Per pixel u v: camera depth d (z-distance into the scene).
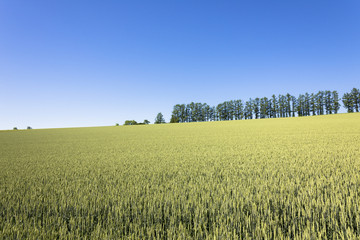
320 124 38.28
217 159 9.91
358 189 4.32
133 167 8.52
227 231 2.84
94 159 11.51
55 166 9.48
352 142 15.29
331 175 5.83
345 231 2.85
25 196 4.73
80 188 5.36
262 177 5.88
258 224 2.99
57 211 3.84
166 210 3.69
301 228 2.96
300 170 6.67
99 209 3.69
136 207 3.67
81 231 3.04
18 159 12.49
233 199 3.92
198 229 2.93
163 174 6.83
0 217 3.53
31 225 3.26
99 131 48.03
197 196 4.38
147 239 2.79
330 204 3.57
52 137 34.84
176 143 20.16
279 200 3.92
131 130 47.97
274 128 35.62
